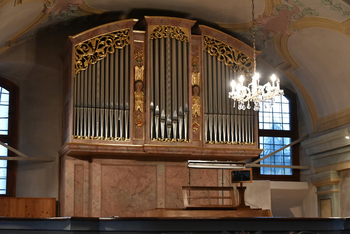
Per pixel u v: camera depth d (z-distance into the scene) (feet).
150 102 33.27
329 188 38.09
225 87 35.12
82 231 21.35
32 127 36.42
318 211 39.47
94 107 32.50
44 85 36.65
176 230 21.68
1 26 29.50
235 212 28.04
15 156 36.14
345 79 35.76
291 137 41.81
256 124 35.09
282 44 36.96
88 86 32.65
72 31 37.01
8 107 36.76
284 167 39.29
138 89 33.47
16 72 36.55
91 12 34.78
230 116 34.73
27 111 36.73
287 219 22.54
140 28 36.14
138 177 33.81
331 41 34.40
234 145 34.32
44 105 36.45
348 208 36.63
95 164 33.06
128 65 33.71
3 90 36.88
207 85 34.83
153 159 34.32
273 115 41.75
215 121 34.35
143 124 33.19
